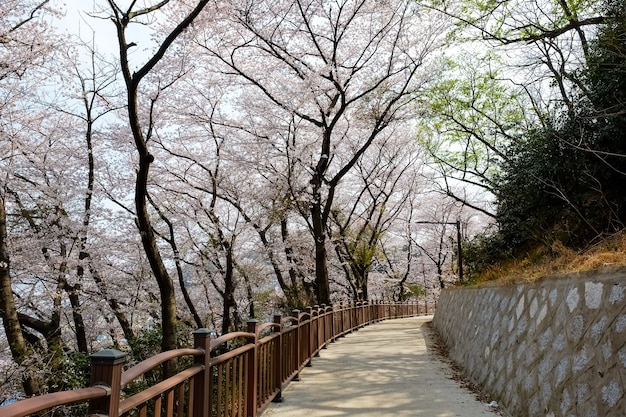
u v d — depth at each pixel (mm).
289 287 16469
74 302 11148
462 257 14570
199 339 3100
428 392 5734
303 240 17188
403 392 5742
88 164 12516
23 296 11320
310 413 4824
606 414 3018
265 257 16344
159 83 11492
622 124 6270
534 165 7695
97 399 1770
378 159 19500
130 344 10195
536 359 4289
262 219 14906
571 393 3518
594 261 3953
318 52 13391
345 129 16344
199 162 13695
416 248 27078
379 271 26406
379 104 14320
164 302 7098
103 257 12438
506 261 10617
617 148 6488
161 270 7070
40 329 9664
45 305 11773
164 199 13641
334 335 11703
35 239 10617
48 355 8578
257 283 16688
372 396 5551
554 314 4191
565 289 4102
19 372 7594
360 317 16453
